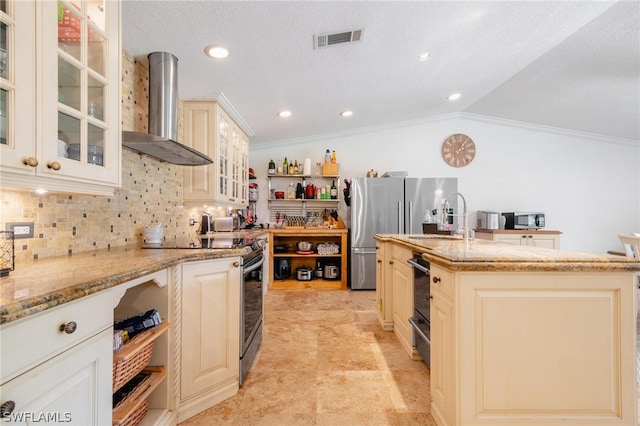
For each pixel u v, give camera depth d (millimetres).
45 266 1203
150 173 2299
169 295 1499
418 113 4512
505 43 2506
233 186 3336
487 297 1312
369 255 4273
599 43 2602
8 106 931
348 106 3652
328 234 4449
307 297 3916
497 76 3225
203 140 2740
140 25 1754
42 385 750
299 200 4734
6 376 664
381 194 4309
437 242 2211
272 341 2535
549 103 4062
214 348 1685
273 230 4324
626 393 1297
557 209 5039
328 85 2906
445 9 1948
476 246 1893
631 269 1267
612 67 3029
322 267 4762
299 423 1535
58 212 1510
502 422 1312
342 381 1921
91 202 1724
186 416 1559
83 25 1204
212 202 2814
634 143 5051
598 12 2164
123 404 1233
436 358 1535
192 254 1566
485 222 4684
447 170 4965
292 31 1932
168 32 1833
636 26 2352
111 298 1042
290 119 3820
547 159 5043
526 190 5035
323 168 4684
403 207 4301
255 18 1763
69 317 844
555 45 2621
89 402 931
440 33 2234
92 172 1255
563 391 1313
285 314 3236
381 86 3148
